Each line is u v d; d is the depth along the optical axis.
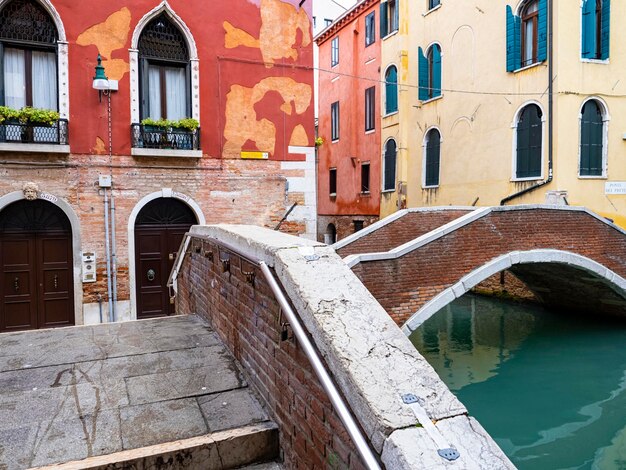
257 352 3.27
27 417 2.98
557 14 12.54
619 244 12.12
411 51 18.41
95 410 3.08
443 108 16.75
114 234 10.41
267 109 11.62
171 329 4.75
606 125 13.16
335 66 23.53
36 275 10.07
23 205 9.92
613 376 10.20
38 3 9.80
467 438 1.66
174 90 11.05
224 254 4.11
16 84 9.85
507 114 14.19
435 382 1.90
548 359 11.16
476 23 15.23
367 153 21.23
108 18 10.19
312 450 2.34
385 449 1.67
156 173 10.72
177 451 2.62
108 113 10.24
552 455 7.39
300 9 11.86
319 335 2.15
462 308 15.73
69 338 4.51
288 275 2.50
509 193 14.18
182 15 10.79
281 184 11.80
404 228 13.81
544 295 14.99
